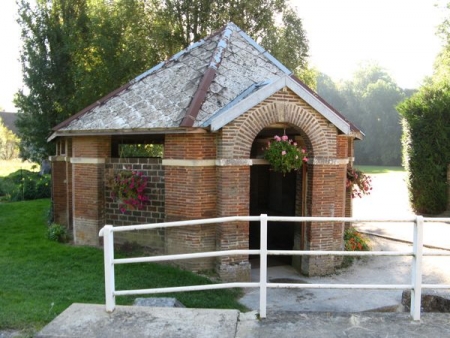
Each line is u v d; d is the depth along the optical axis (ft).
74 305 17.15
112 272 16.39
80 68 61.05
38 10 63.98
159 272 30.37
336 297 28.78
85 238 37.81
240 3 68.44
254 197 50.62
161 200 33.32
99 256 33.68
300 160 31.14
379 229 52.75
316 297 28.71
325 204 33.45
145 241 34.45
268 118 30.81
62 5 64.69
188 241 31.07
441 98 64.28
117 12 65.77
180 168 30.99
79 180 37.83
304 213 34.35
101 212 36.73
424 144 64.85
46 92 64.69
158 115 31.81
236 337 14.66
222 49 36.81
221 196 30.12
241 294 29.09
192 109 29.94
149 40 68.54
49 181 78.59
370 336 14.69
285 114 31.24
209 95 31.76
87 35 64.54
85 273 29.76
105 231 16.19
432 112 63.87
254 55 37.93
